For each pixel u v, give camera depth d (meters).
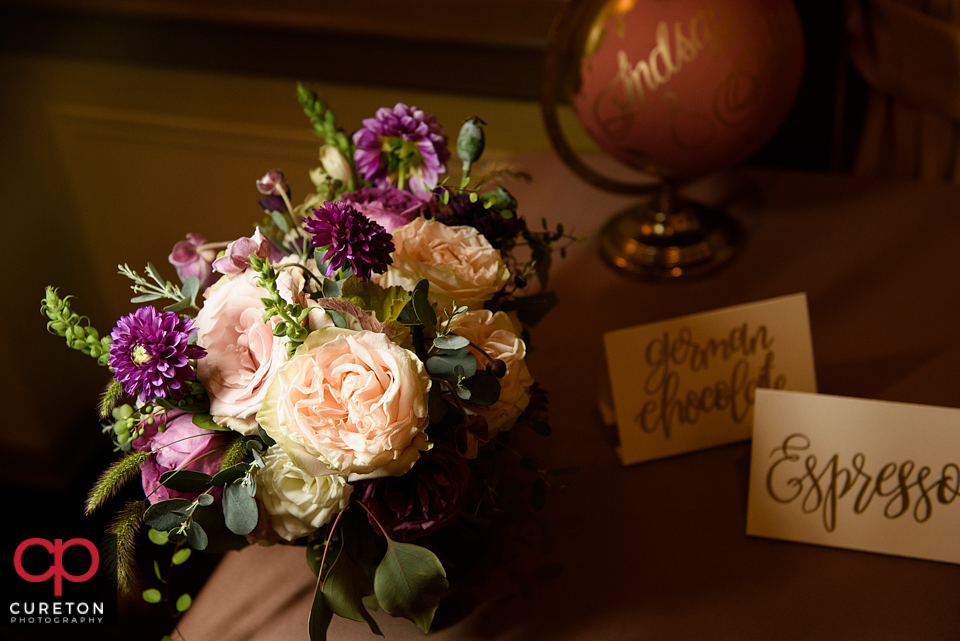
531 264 0.47
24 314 1.09
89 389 1.15
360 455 0.37
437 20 0.81
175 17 0.89
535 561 0.46
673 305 0.58
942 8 0.65
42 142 1.03
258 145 0.95
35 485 1.12
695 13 0.50
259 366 0.39
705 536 0.46
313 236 0.39
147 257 1.08
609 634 0.43
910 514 0.45
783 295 0.57
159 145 0.99
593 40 0.53
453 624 0.44
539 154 0.70
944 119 0.69
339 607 0.40
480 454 0.43
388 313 0.39
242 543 0.42
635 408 0.49
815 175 0.66
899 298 0.56
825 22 0.66
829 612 0.43
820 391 0.51
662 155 0.55
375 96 0.88
